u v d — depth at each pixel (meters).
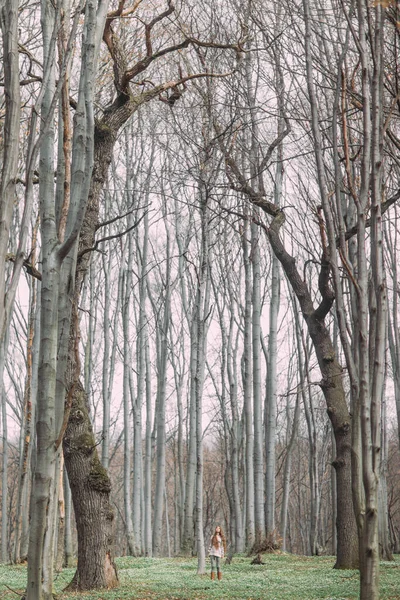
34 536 5.37
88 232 13.99
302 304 19.33
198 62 20.11
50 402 5.50
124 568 20.94
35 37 14.59
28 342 21.38
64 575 18.62
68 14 6.67
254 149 20.39
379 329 5.84
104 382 27.86
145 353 34.31
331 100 13.91
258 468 25.78
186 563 22.58
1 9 5.36
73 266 5.91
